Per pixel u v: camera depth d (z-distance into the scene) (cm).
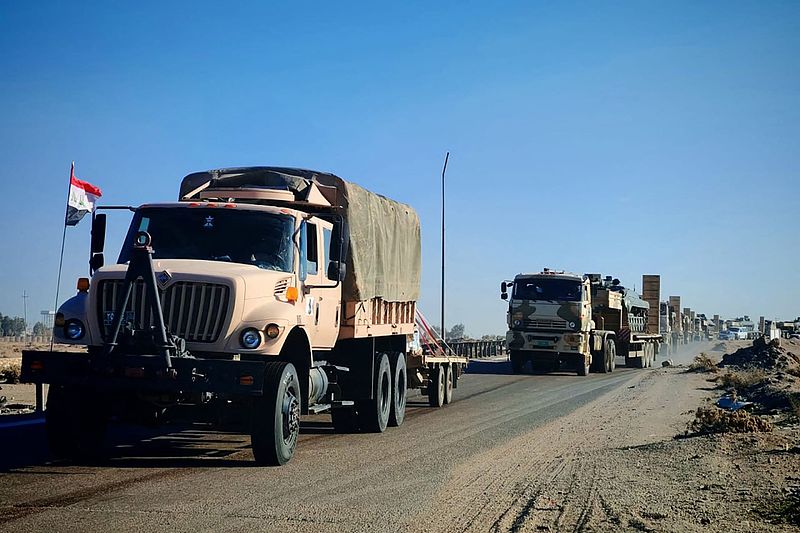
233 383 998
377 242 1519
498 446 1325
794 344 6881
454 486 969
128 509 807
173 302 1044
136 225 1184
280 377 1073
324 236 1296
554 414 1864
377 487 955
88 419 1101
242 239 1159
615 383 2984
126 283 1012
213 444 1291
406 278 1734
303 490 925
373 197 1507
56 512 789
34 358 1025
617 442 1366
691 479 1000
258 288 1070
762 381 2481
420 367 1944
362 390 1484
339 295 1358
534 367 3897
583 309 3484
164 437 1361
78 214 1775
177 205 1189
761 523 779
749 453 1168
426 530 755
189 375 995
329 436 1450
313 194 1323
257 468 1067
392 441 1382
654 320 5178
